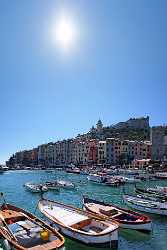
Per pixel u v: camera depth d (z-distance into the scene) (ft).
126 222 105.60
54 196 209.67
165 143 583.99
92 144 629.10
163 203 140.87
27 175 448.65
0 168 552.41
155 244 96.84
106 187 269.44
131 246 94.43
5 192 227.81
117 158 595.06
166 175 364.38
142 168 479.00
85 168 521.65
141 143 606.14
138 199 152.15
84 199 138.31
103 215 108.88
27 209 153.99
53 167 631.56
